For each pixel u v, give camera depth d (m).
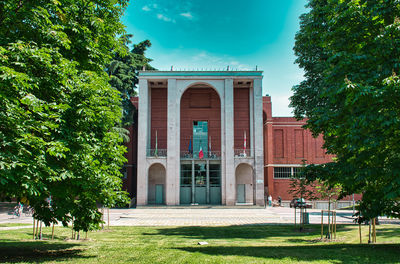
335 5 13.20
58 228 20.08
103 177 11.84
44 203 11.95
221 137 42.50
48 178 9.60
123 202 13.69
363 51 11.74
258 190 41.31
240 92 46.25
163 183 45.19
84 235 17.47
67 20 12.01
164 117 45.75
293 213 35.50
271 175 49.72
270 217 30.81
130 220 28.11
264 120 52.03
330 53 14.51
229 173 41.50
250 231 20.16
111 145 13.36
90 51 12.88
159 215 32.41
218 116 46.12
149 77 42.69
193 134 45.91
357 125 10.64
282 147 51.00
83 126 11.35
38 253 11.61
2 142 8.50
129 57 43.56
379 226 21.67
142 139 41.72
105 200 12.59
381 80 10.92
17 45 9.53
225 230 20.70
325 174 12.12
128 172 46.84
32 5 10.55
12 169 8.61
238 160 42.16
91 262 9.85
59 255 11.22
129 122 41.19
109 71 40.31
